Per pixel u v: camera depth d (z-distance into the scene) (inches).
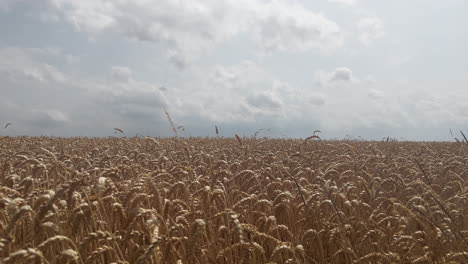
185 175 217.9
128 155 324.2
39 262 95.7
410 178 268.2
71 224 121.8
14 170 225.9
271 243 158.2
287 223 180.9
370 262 146.2
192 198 178.1
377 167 275.4
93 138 743.7
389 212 187.3
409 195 209.9
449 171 254.5
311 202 160.2
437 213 155.6
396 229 165.6
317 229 166.6
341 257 160.2
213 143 553.3
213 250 151.3
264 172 227.0
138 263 100.6
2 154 326.0
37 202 116.8
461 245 137.6
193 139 644.1
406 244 145.0
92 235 112.0
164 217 140.9
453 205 177.9
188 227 145.9
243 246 137.9
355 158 319.9
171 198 178.7
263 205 186.2
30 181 152.5
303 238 158.1
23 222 125.3
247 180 219.8
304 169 261.7
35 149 386.0
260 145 495.8
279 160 310.2
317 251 160.6
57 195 110.9
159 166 262.2
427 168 286.8
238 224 128.8
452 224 147.1
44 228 103.6
